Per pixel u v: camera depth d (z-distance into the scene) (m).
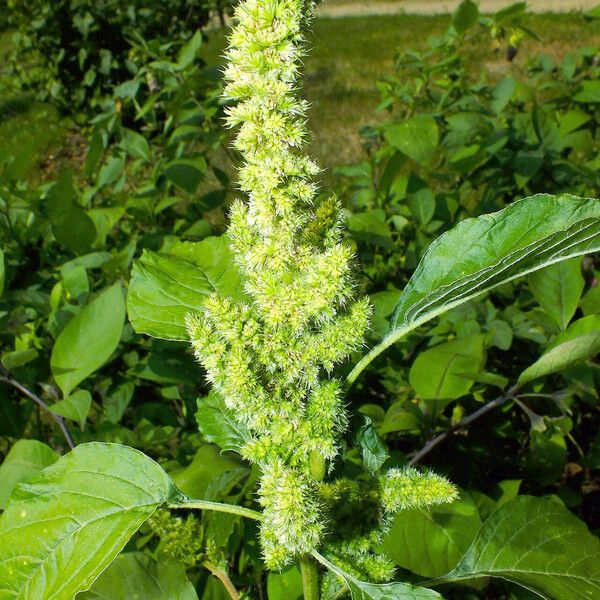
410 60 4.80
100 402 3.13
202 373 2.81
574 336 2.61
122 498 1.55
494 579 2.56
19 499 1.54
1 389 2.70
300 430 1.52
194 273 1.96
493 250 1.43
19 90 10.59
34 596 1.47
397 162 3.75
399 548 2.16
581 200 1.34
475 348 2.51
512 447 3.41
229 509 1.59
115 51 9.29
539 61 5.13
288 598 2.15
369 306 1.53
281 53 1.40
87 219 3.34
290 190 1.46
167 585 1.91
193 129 4.09
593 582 1.75
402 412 2.62
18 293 3.13
